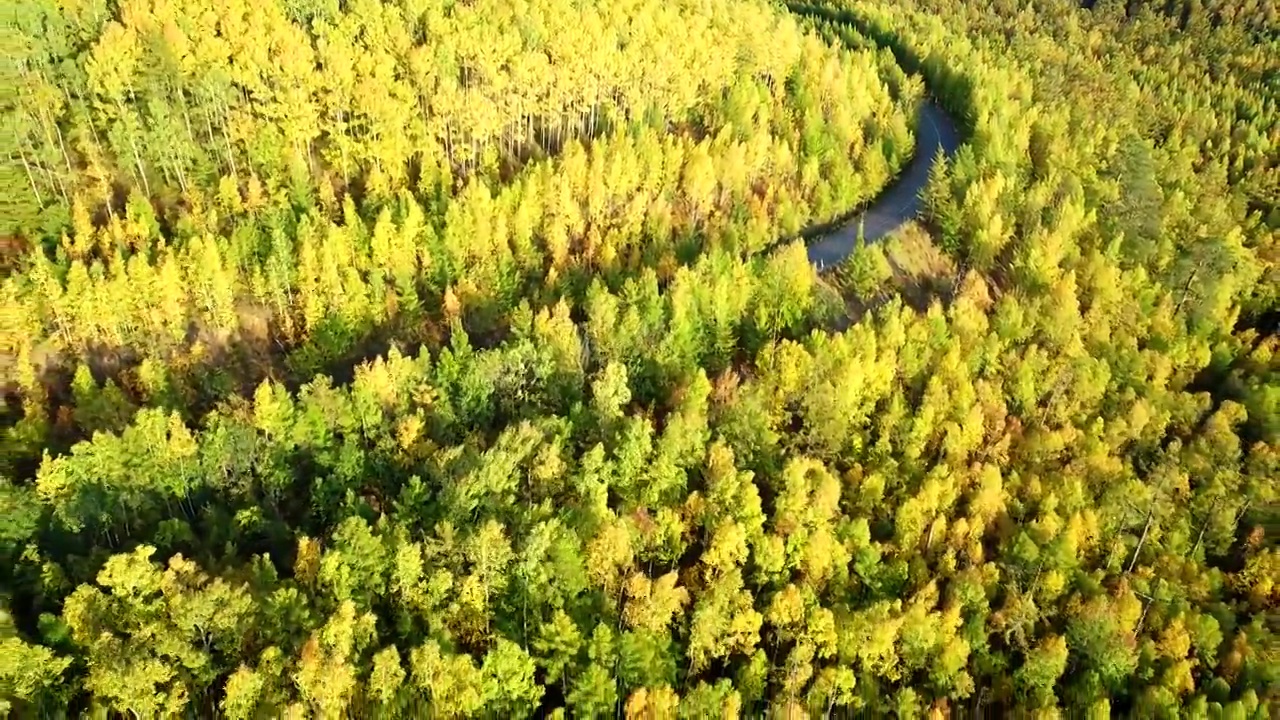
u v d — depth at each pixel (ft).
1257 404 338.54
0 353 302.25
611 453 258.78
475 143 412.57
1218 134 597.52
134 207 343.05
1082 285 367.04
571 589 215.92
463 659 186.19
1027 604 236.22
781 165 426.92
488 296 339.16
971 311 330.75
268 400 257.75
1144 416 306.35
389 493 255.50
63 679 183.11
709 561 228.43
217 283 316.81
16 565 214.28
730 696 193.47
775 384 293.23
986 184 406.00
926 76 599.57
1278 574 262.06
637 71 453.17
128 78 383.24
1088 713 214.28
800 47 534.37
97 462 238.48
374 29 435.12
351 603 187.73
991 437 294.25
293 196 366.02
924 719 213.87
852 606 236.63
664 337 304.50
